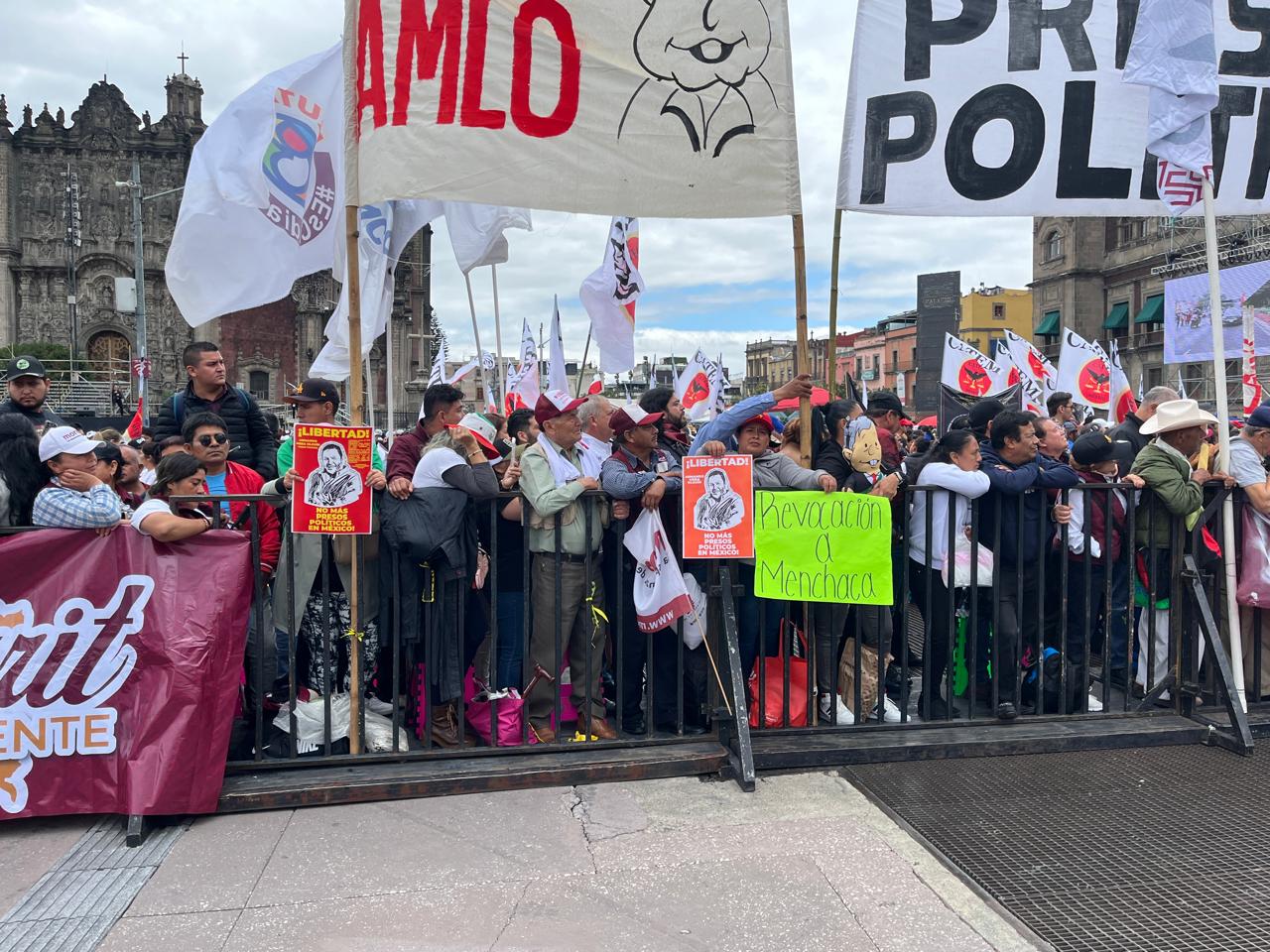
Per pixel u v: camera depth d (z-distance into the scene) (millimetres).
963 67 4973
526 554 4402
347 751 4469
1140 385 39906
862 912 3104
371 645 4574
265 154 5707
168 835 3709
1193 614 5023
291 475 4129
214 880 3332
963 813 3916
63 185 61250
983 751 4574
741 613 4762
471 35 4418
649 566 4449
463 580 4422
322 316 63812
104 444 4938
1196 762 4512
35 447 4203
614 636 4883
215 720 3867
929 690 4820
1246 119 5199
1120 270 41438
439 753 4312
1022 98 4992
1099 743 4672
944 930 2998
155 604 3891
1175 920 3068
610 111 4570
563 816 3871
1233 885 3305
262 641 4180
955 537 4898
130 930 2986
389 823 3805
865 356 74125
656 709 4906
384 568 4430
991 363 11500
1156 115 4816
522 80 4480
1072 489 4988
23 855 3562
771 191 4715
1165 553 5297
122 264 61500
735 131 4664
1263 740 4770
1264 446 5164
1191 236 35812
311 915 3082
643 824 3793
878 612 4730
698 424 13188
